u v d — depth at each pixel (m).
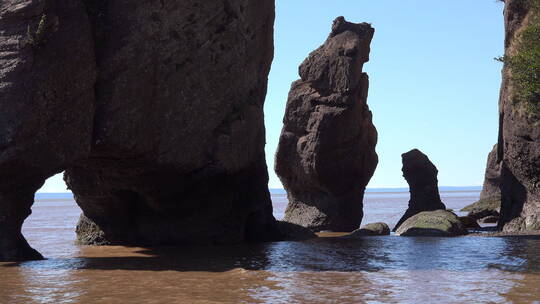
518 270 16.34
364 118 39.31
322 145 37.88
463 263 18.03
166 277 15.53
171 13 22.53
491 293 12.82
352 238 29.08
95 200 25.83
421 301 12.07
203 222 26.17
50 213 70.75
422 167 39.12
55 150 18.94
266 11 29.05
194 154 24.25
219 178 26.09
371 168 40.81
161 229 26.16
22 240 19.75
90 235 26.73
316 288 13.74
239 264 18.33
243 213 27.61
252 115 27.47
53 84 18.69
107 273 16.31
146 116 21.78
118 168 23.48
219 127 25.56
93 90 20.14
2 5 18.69
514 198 31.50
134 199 26.36
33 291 13.37
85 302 12.09
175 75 22.95
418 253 21.05
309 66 39.91
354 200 39.34
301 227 30.31
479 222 44.00
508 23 33.00
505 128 31.72
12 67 18.08
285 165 40.06
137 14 21.23
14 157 17.92
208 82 24.62
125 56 20.78
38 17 18.55
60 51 18.89
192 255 21.31
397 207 89.06
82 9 19.89
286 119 40.28
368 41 39.75
